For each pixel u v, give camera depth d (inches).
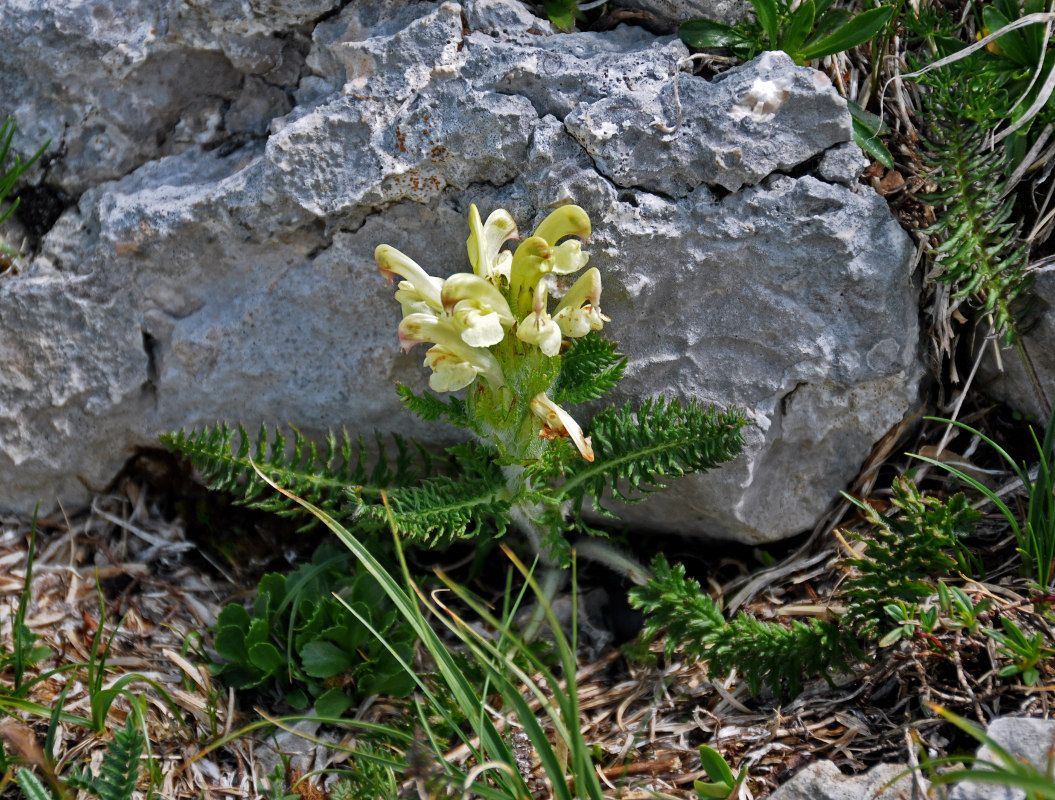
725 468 17.1
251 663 16.6
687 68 16.8
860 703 15.8
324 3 17.1
